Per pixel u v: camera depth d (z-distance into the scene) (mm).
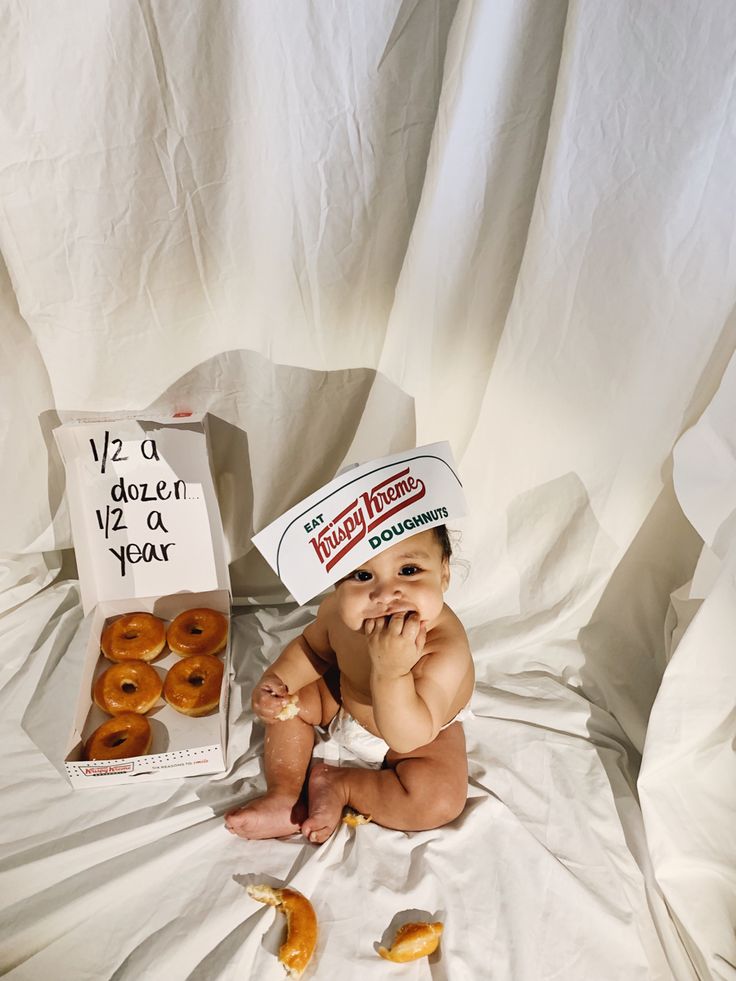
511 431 1293
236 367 1347
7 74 1043
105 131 1099
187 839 1062
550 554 1368
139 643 1313
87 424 1306
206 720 1236
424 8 1012
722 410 1015
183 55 1045
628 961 958
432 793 1072
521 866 1036
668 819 1067
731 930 984
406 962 930
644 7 915
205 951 945
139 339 1302
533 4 976
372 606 1026
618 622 1366
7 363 1305
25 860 1042
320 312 1281
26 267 1213
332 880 1015
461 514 1040
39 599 1470
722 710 1066
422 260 1188
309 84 1074
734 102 939
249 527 1507
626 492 1264
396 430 1354
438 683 1060
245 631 1436
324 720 1208
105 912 985
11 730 1235
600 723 1263
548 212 1079
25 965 936
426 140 1122
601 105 986
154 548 1376
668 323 1100
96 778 1131
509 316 1194
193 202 1174
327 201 1175
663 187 1016
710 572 1111
